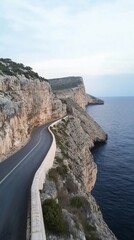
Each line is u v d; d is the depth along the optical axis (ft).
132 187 169.07
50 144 139.23
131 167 213.25
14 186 72.02
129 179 184.44
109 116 636.48
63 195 79.51
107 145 301.22
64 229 55.93
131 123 498.28
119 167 214.48
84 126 314.55
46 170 89.81
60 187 84.69
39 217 49.16
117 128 434.71
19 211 56.03
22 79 166.09
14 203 60.34
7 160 103.76
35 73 229.04
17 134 129.70
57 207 60.49
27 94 173.68
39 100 210.38
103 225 90.89
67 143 173.27
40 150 123.34
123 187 169.68
